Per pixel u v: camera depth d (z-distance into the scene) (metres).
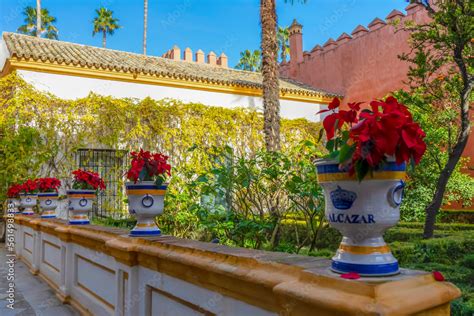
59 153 9.95
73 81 10.72
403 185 1.29
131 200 2.92
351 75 14.31
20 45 11.01
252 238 4.06
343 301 1.17
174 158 11.16
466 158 9.63
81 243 4.07
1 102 9.91
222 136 11.98
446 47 6.09
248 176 4.02
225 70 16.03
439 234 5.93
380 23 13.14
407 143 1.20
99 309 3.48
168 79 12.02
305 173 3.95
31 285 5.39
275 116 9.97
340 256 1.34
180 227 6.07
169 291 2.33
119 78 11.36
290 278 1.45
